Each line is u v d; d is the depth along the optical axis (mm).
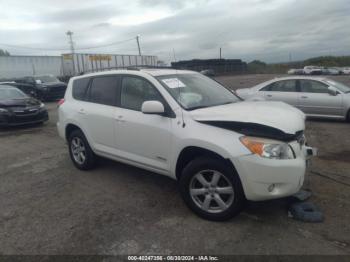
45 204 4344
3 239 3480
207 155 3697
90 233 3531
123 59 36469
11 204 4402
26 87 20609
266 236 3322
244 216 3742
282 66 76562
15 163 6402
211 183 3609
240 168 3318
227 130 3480
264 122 3348
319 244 3156
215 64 54812
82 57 32344
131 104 4586
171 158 3959
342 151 6445
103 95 5098
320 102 9711
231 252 3086
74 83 5812
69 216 3957
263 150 3266
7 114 10016
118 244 3297
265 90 10633
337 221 3580
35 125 11133
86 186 4922
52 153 7047
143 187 4785
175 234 3434
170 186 4785
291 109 4051
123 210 4051
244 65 65688
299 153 3496
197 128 3666
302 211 3621
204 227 3551
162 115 4008
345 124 9367
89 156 5445
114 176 5301
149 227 3602
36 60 30344
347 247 3100
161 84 4242
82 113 5324
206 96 4473
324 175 5016
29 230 3654
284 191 3312
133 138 4453
